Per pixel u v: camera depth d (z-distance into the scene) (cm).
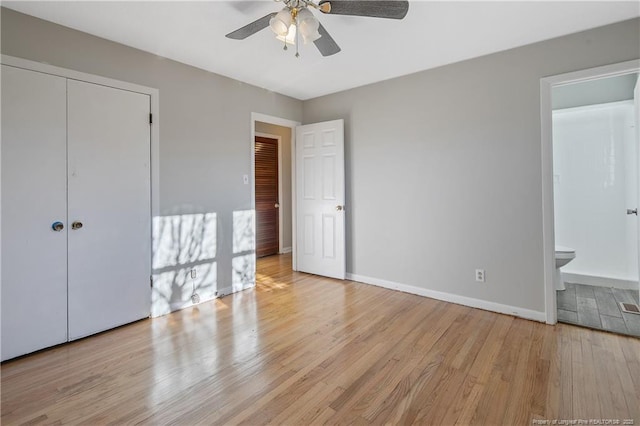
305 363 209
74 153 240
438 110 319
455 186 312
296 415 161
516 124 277
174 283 301
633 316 278
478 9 216
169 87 294
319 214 412
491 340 238
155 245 287
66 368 205
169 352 225
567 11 220
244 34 201
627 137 346
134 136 272
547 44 261
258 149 539
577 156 373
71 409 166
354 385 185
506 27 241
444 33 249
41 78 224
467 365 204
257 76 341
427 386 183
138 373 199
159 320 280
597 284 364
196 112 314
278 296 340
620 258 354
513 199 281
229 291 348
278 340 241
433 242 328
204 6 212
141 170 277
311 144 413
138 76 274
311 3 182
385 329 258
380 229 367
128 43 263
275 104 395
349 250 397
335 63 308
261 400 173
